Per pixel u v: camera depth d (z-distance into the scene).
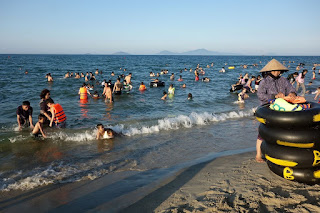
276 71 4.20
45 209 3.54
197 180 4.18
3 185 4.29
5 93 15.10
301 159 3.43
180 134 7.61
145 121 9.23
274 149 3.66
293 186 3.58
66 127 8.31
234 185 3.76
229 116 10.20
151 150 6.16
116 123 8.92
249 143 6.67
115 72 35.66
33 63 57.59
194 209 3.11
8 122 8.76
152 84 19.59
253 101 14.26
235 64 67.94
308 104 3.63
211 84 21.91
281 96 3.94
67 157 5.70
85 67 45.62
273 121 3.51
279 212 2.89
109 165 5.22
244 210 2.96
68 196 3.89
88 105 12.38
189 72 37.06
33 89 16.95
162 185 4.13
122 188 4.11
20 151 6.07
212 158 5.39
